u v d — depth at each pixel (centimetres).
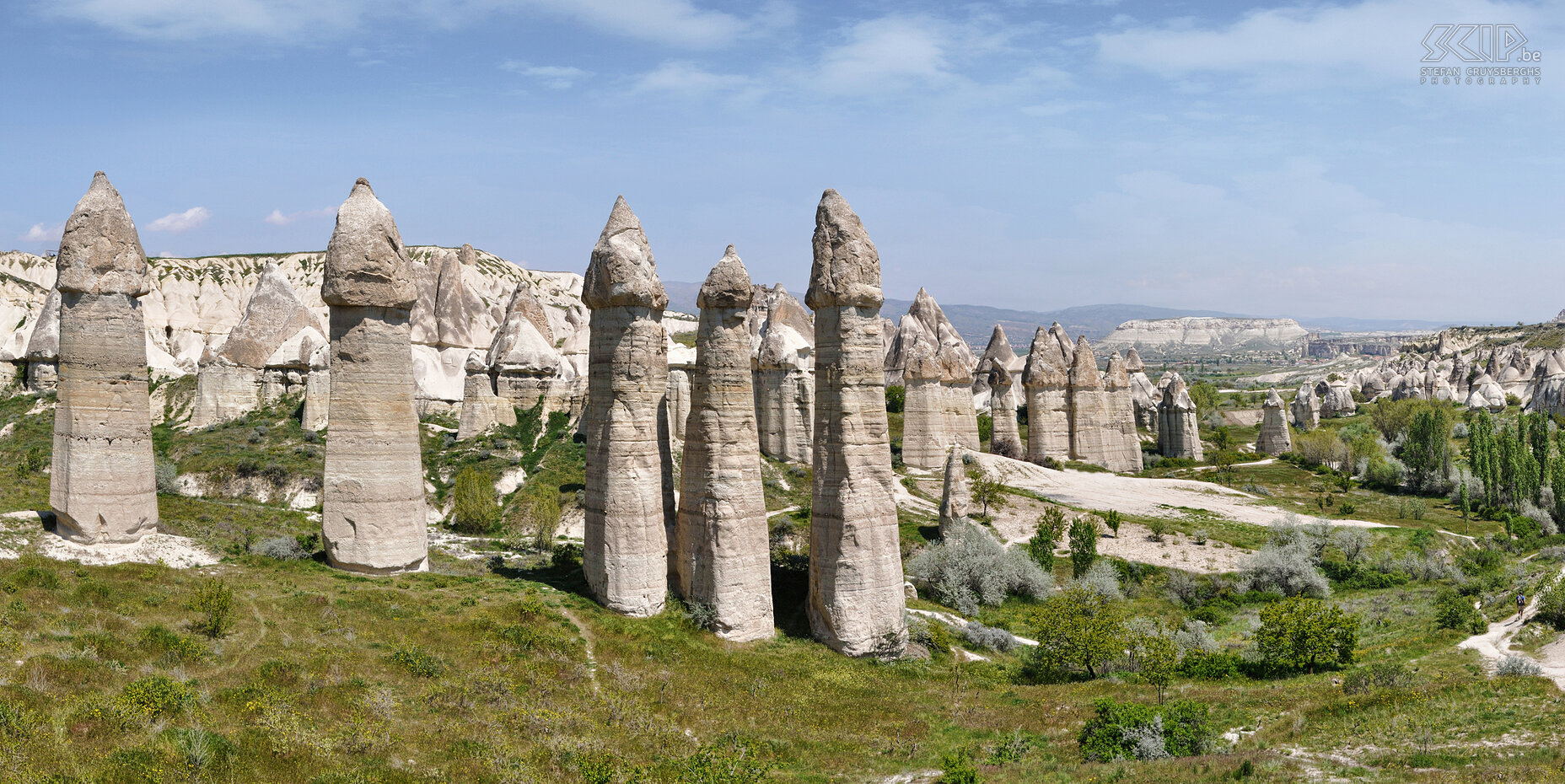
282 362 9031
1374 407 18725
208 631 3384
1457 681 3878
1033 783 3097
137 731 2559
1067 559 7088
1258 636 4838
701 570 4488
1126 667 4694
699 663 4038
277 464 7469
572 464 7938
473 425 8744
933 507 8038
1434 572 7056
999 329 13925
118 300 4188
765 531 4594
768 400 8862
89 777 2259
